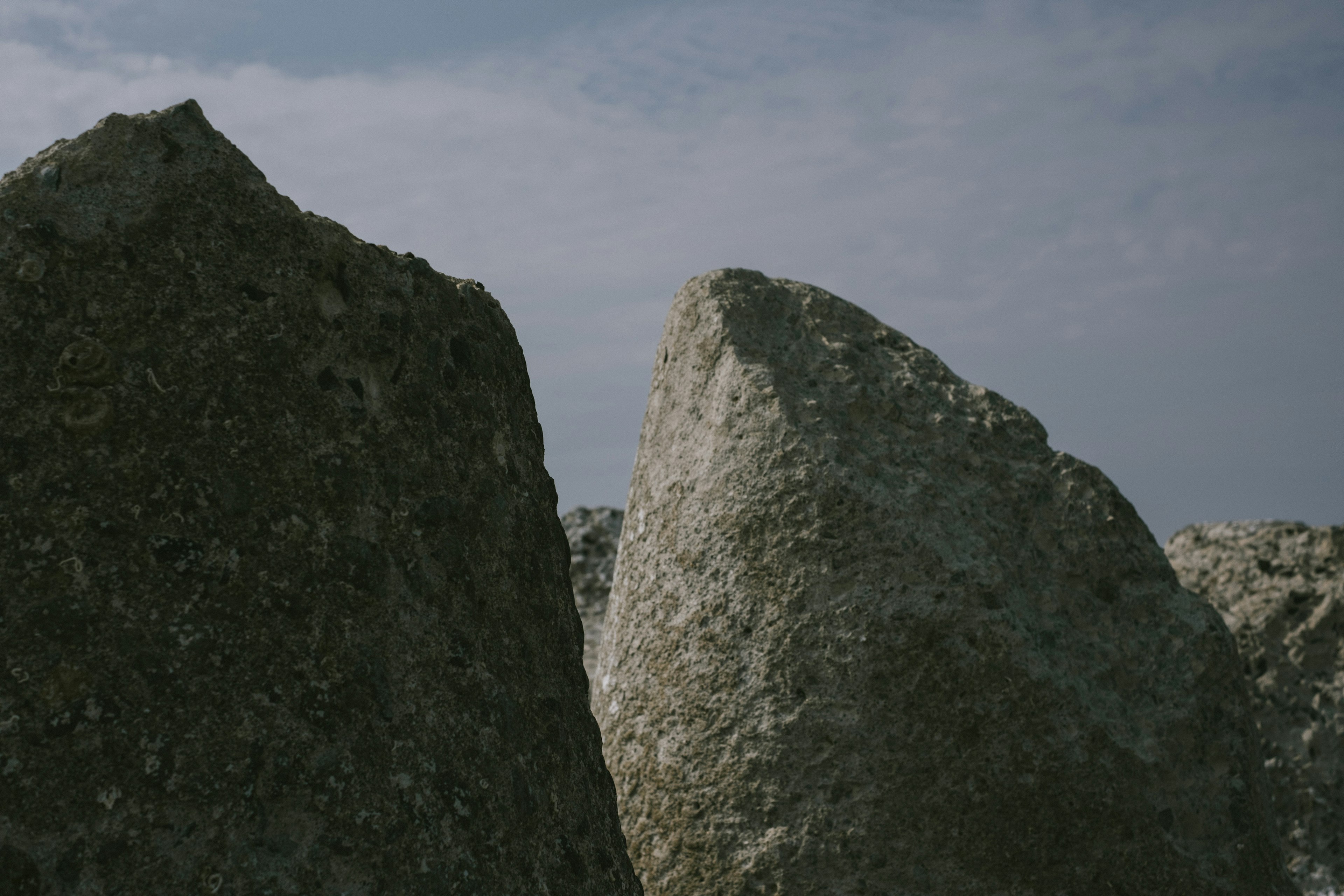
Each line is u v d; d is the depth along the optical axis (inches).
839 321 110.3
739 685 95.2
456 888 54.6
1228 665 103.8
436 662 57.8
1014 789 90.9
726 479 98.3
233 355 52.9
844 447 96.9
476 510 62.5
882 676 91.9
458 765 57.0
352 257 58.8
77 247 49.6
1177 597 106.3
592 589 243.8
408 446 59.2
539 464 69.6
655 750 99.3
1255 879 98.0
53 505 47.3
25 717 45.3
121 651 47.6
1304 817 168.4
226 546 51.1
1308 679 173.6
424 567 58.6
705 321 105.8
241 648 50.6
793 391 100.5
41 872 44.4
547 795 62.1
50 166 50.4
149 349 50.6
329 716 52.4
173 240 52.2
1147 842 93.4
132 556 48.6
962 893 90.0
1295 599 176.7
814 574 93.8
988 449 105.5
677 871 96.7
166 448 50.2
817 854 91.5
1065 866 91.2
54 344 48.3
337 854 51.0
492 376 66.1
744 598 96.0
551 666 66.2
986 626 92.0
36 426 47.5
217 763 48.8
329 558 54.3
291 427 54.2
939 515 96.7
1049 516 104.7
